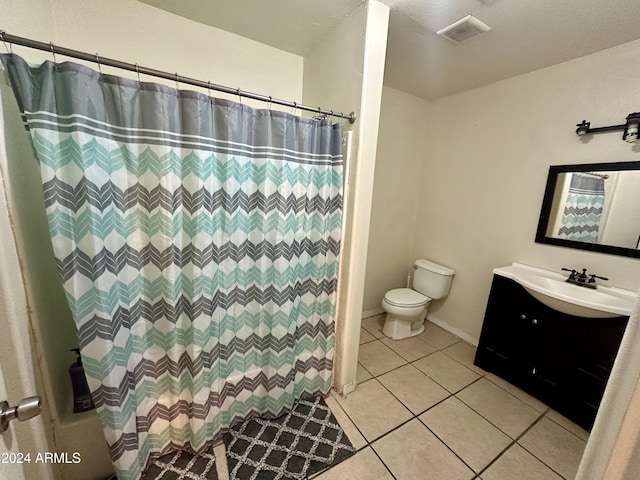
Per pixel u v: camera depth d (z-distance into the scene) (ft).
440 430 4.93
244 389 4.81
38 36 3.62
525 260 6.76
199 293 3.80
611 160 5.35
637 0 4.00
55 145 2.88
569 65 5.81
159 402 4.11
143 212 3.54
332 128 4.74
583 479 1.76
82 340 3.15
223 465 4.12
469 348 7.77
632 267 5.16
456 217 8.35
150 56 4.77
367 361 6.98
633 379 1.50
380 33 4.50
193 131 3.51
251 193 4.29
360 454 4.41
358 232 5.11
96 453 3.80
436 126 8.80
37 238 3.34
